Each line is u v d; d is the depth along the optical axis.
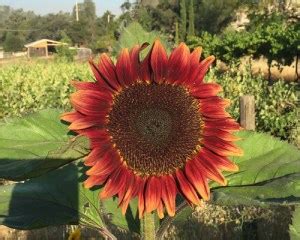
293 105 2.10
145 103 0.32
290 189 0.30
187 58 0.32
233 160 0.34
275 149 0.34
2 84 3.14
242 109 1.46
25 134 0.32
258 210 1.18
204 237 1.19
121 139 0.31
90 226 0.36
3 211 0.35
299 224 0.37
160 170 0.31
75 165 0.37
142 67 0.32
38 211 0.35
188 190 0.31
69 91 2.71
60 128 0.33
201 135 0.32
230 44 5.00
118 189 0.31
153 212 0.34
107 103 0.32
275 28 5.03
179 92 0.32
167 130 0.31
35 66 5.02
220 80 2.47
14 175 0.31
